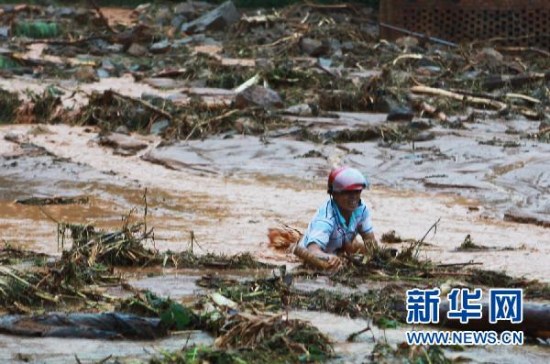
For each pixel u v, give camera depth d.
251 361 11.56
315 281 15.94
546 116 38.28
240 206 23.83
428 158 29.47
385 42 59.03
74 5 77.38
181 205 23.86
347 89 42.28
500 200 24.39
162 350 11.95
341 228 17.45
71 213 22.83
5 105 38.78
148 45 60.06
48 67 50.38
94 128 36.03
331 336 12.70
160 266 17.12
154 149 31.44
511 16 60.88
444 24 61.78
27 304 14.18
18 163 28.92
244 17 65.44
